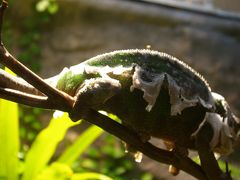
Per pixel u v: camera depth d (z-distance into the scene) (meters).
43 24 1.42
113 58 0.40
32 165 0.58
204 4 1.48
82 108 0.35
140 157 0.44
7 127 0.57
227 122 0.43
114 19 1.42
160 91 0.40
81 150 0.62
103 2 1.44
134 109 0.40
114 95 0.39
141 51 0.41
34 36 1.41
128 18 1.42
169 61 0.41
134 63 0.40
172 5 1.45
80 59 1.37
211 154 0.41
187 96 0.41
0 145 0.58
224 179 0.41
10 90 0.34
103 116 0.36
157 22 1.42
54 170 0.59
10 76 0.37
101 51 1.38
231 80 1.35
